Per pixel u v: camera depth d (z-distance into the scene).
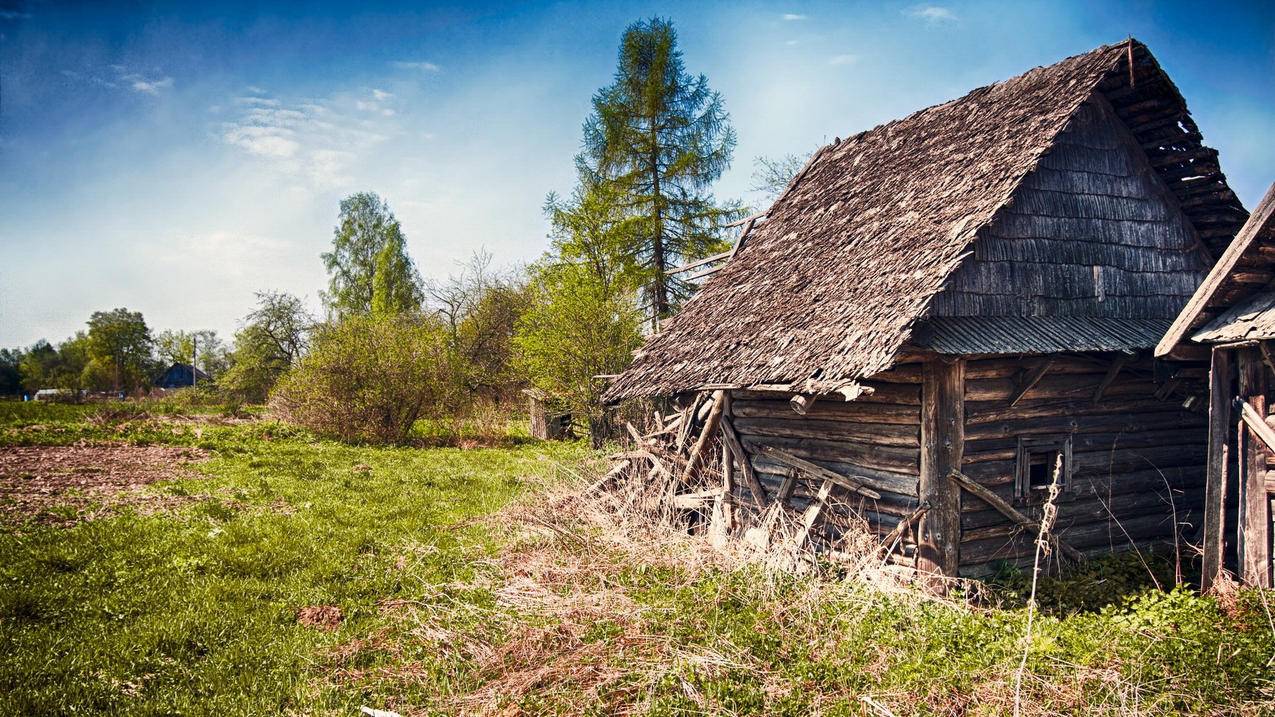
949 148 10.75
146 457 19.72
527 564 8.98
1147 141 10.12
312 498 14.05
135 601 8.02
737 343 10.24
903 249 9.05
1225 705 5.34
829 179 13.74
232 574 9.12
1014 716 4.94
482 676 6.30
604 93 28.50
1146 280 10.04
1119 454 9.47
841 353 7.94
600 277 27.77
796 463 9.84
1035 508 8.77
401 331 27.34
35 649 6.73
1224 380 7.58
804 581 7.91
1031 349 8.04
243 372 44.03
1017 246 8.90
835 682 5.96
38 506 12.58
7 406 38.78
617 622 6.99
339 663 6.77
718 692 5.76
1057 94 9.57
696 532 11.34
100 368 75.06
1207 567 7.62
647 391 11.01
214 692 6.20
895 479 8.58
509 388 35.81
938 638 6.54
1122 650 6.12
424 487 15.42
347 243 52.31
